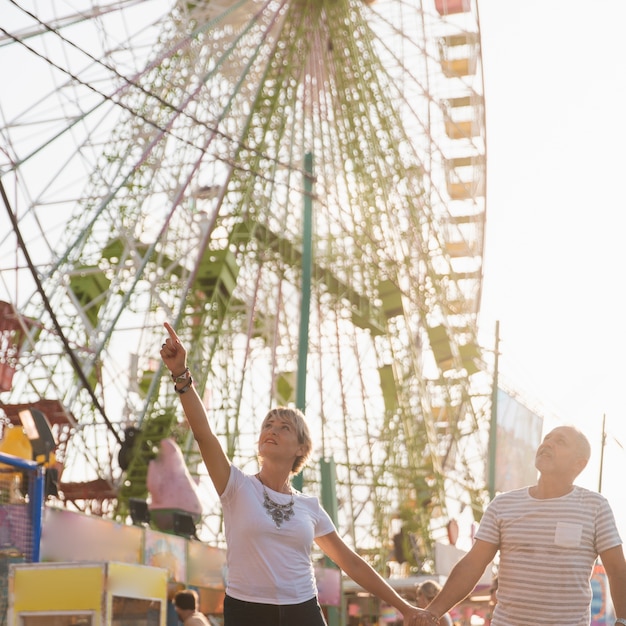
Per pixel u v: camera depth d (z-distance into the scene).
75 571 12.02
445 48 54.00
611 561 7.09
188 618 11.82
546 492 7.30
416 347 57.34
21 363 42.62
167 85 47.09
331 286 54.47
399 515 52.53
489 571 31.42
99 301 49.16
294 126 49.47
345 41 49.91
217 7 48.22
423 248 56.88
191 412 6.44
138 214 47.09
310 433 6.88
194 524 28.81
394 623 32.72
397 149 52.94
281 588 6.41
